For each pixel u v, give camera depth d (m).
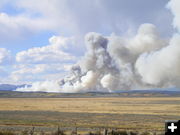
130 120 70.62
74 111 105.31
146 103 183.12
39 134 35.09
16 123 57.84
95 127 52.72
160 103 182.25
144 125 58.12
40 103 182.12
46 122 62.00
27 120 66.31
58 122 62.69
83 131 44.06
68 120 68.94
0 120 63.97
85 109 118.38
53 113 93.81
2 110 105.31
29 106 140.12
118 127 53.50
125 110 112.75
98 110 112.31
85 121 66.88
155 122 65.69
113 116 83.31
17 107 128.88
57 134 35.50
